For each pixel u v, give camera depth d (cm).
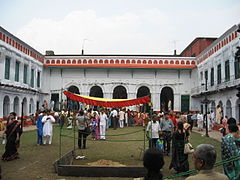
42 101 2898
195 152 301
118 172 721
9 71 2138
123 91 2947
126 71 2902
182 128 742
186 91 2894
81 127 1156
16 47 2256
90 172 721
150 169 282
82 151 1102
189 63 2917
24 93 2394
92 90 2972
